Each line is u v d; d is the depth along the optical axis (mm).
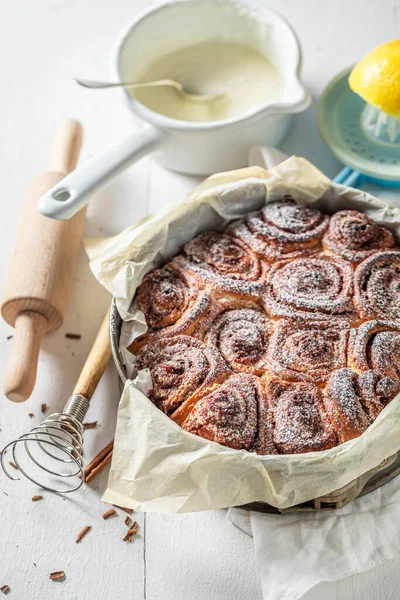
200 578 697
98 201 906
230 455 628
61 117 979
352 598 676
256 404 669
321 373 678
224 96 910
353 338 694
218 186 787
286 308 712
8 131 972
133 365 704
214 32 938
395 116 817
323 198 790
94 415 775
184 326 708
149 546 714
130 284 730
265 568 674
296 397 667
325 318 706
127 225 893
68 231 838
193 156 872
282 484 633
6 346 830
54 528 726
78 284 855
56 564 709
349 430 655
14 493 744
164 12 907
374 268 736
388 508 704
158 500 651
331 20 1010
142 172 924
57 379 803
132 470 650
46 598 695
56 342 823
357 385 672
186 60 940
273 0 1026
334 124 897
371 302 714
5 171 942
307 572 669
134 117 868
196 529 718
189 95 910
